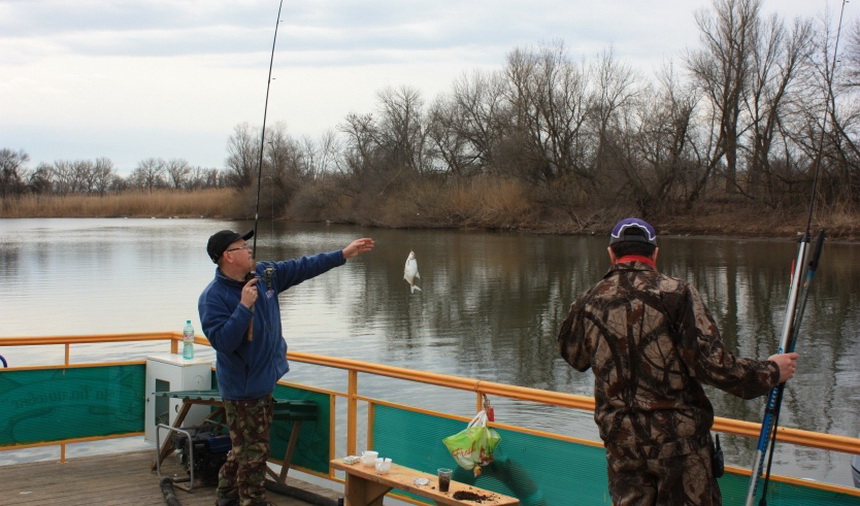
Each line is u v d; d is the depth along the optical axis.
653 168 46.25
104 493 5.19
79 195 106.19
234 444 4.49
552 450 4.17
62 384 5.86
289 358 5.42
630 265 3.08
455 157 62.50
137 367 6.12
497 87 59.66
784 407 12.45
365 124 66.31
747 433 3.53
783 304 21.91
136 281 27.91
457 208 56.16
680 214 45.44
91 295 24.45
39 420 5.78
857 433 11.20
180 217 89.81
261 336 4.39
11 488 5.27
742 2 42.03
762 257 32.28
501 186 54.28
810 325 18.72
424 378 4.64
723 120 43.53
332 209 68.69
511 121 55.59
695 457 2.92
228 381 4.40
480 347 16.94
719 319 20.14
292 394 5.50
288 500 5.14
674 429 2.91
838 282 24.89
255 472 4.48
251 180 78.69
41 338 5.78
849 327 18.36
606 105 48.81
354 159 67.69
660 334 2.94
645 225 3.15
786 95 38.84
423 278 28.55
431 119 63.59
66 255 38.19
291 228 61.31
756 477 3.17
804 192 40.03
